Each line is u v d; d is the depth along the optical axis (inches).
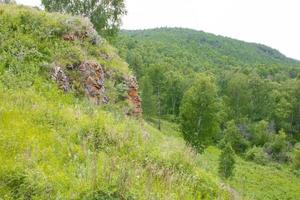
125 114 640.4
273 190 2527.1
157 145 499.5
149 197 328.2
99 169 344.2
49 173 325.4
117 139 450.0
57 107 514.0
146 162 421.7
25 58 611.2
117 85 692.7
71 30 721.6
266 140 4463.6
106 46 786.8
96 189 309.3
